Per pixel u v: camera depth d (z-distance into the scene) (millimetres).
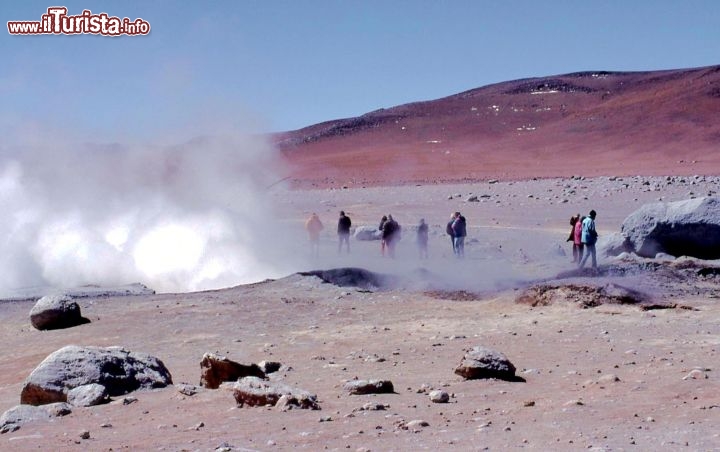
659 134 96312
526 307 17562
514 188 58250
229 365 11148
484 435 8094
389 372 12023
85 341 16359
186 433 8648
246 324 17172
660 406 9109
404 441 7926
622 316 16141
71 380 10914
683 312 16422
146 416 9633
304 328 16578
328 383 11305
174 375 12656
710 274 20016
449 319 16828
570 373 11281
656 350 12781
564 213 43281
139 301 20328
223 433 8523
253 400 9812
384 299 19453
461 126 119688
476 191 57656
